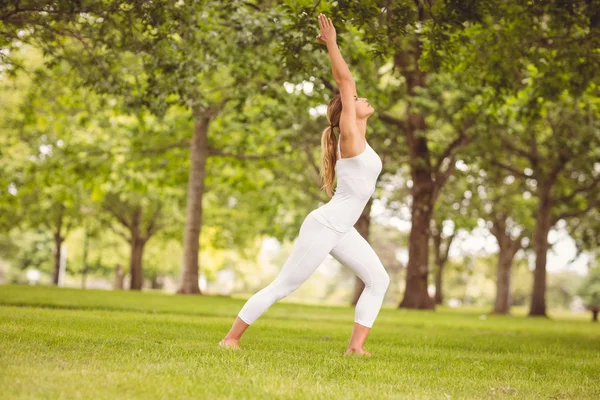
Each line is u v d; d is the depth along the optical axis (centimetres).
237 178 2869
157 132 2588
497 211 3647
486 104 1270
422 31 954
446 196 3394
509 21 1083
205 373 479
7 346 539
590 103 1573
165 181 2853
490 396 469
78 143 2703
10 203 3011
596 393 512
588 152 2630
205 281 7962
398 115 2988
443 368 620
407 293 2730
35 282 6825
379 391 453
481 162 2845
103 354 539
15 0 883
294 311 1884
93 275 6494
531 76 1359
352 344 668
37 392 373
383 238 7631
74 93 1877
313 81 1406
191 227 2527
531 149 3006
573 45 1085
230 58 1354
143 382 423
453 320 1922
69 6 898
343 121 630
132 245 4194
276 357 605
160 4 912
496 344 993
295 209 3456
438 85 2236
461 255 4472
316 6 878
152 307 1476
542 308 3130
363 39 941
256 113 2280
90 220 4275
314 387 448
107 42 1007
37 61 2195
